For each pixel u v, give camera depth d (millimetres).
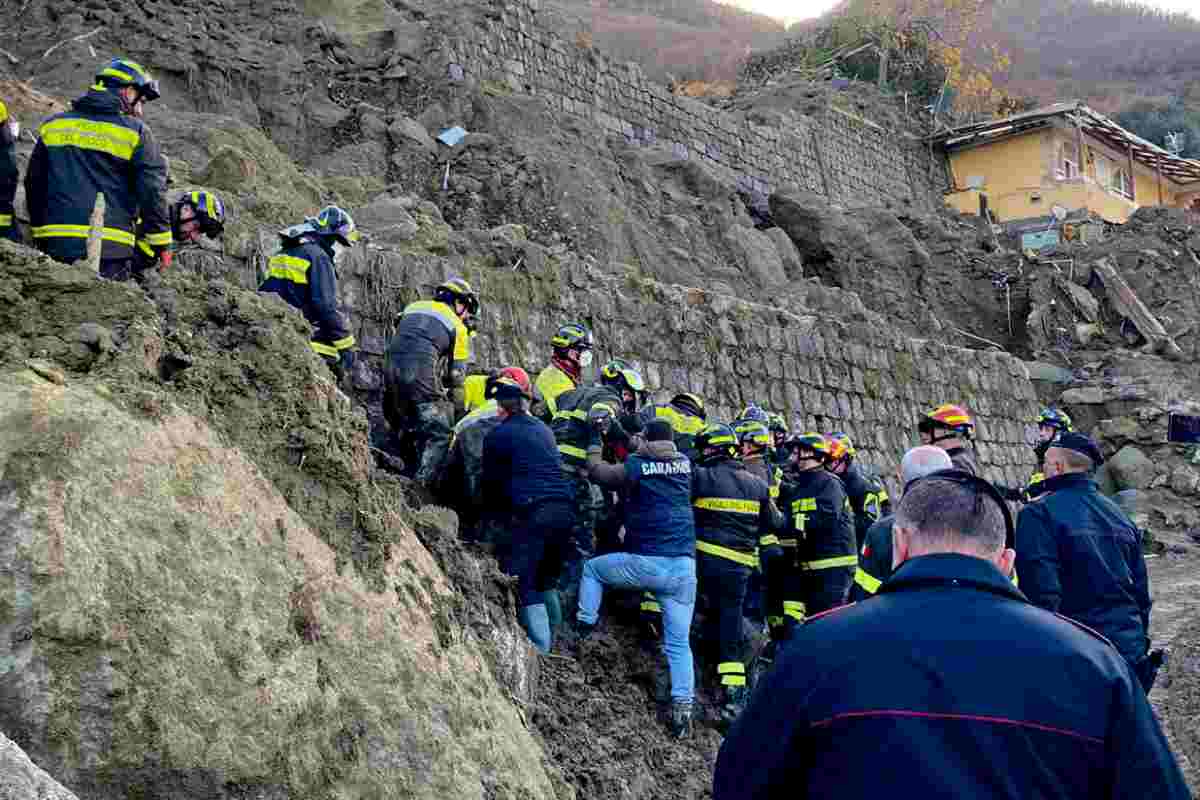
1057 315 24672
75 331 4344
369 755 4211
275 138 16297
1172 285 25312
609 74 22266
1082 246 26641
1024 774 2455
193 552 3963
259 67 16750
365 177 15352
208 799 3637
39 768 3061
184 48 15938
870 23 37938
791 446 8742
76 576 3566
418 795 4281
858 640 2646
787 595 8586
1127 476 20422
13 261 4508
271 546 4312
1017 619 2658
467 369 9281
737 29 66812
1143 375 22641
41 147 6062
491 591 6547
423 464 7602
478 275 10719
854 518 9188
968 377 18109
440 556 6125
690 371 13062
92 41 15172
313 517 4746
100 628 3557
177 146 12312
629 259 17391
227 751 3727
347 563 4691
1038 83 70625
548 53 21031
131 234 6148
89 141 6023
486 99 18719
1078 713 2520
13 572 3488
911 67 36938
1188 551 17031
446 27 19344
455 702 4727
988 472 18047
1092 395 21766
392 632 4656
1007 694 2521
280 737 3908
